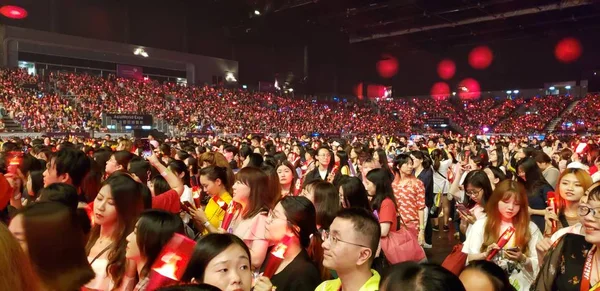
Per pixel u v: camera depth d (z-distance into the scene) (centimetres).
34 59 3222
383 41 4794
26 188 517
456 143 1648
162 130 3039
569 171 378
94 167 504
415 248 360
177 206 418
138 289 232
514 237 338
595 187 241
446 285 153
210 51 4522
